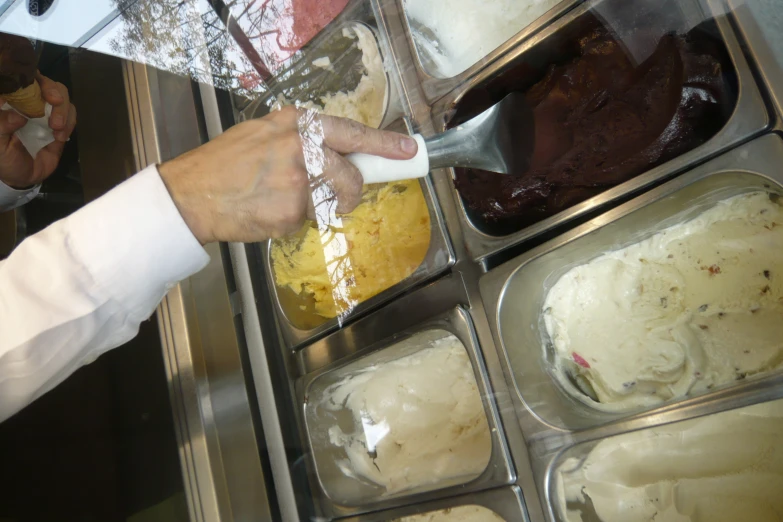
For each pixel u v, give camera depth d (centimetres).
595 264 99
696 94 80
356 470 110
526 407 88
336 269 112
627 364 94
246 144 83
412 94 105
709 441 82
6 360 80
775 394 71
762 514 77
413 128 103
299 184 82
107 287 83
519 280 93
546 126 94
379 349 104
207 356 108
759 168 72
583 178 89
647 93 86
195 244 86
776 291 83
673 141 82
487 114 94
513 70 97
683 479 83
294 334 112
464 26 114
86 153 130
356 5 111
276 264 115
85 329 85
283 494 105
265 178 82
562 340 100
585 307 99
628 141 86
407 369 112
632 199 82
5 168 117
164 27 122
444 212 101
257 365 112
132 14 119
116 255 82
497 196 96
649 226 90
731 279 87
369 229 111
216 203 82
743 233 86
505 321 92
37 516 102
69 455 108
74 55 129
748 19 72
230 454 103
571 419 90
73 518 104
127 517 108
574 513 86
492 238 94
